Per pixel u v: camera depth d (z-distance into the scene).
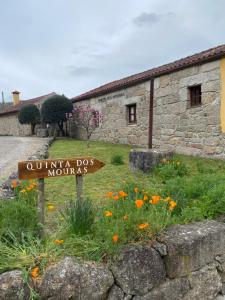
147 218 3.31
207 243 3.48
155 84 12.97
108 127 16.84
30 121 25.61
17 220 3.16
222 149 10.14
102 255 2.93
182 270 3.29
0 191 4.63
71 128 21.36
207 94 10.56
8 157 11.13
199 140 10.98
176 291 3.25
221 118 10.12
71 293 2.67
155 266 3.11
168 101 12.32
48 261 2.77
